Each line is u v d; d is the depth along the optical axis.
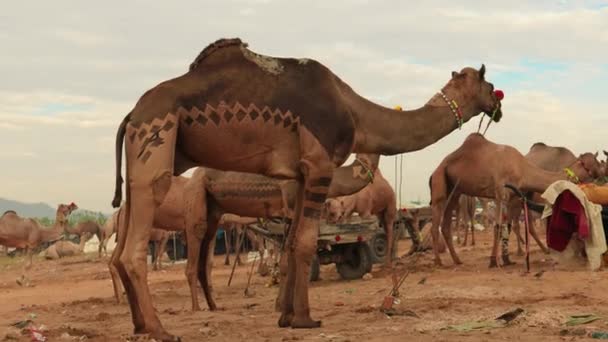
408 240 31.50
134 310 8.98
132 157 8.75
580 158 20.53
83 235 37.69
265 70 9.32
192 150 9.14
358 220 19.45
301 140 9.29
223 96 9.03
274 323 10.47
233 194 13.80
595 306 10.60
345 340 8.33
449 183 19.16
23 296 19.14
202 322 10.99
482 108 11.12
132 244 8.65
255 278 20.81
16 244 27.06
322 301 13.34
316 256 18.17
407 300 12.25
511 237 29.16
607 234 15.64
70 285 22.09
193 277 13.43
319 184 9.34
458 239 27.97
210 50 9.24
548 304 10.98
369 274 17.98
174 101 8.84
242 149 9.20
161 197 8.70
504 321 9.20
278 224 17.56
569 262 15.71
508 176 18.03
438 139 10.72
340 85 10.06
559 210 15.42
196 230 13.50
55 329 10.70
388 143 10.29
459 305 11.18
